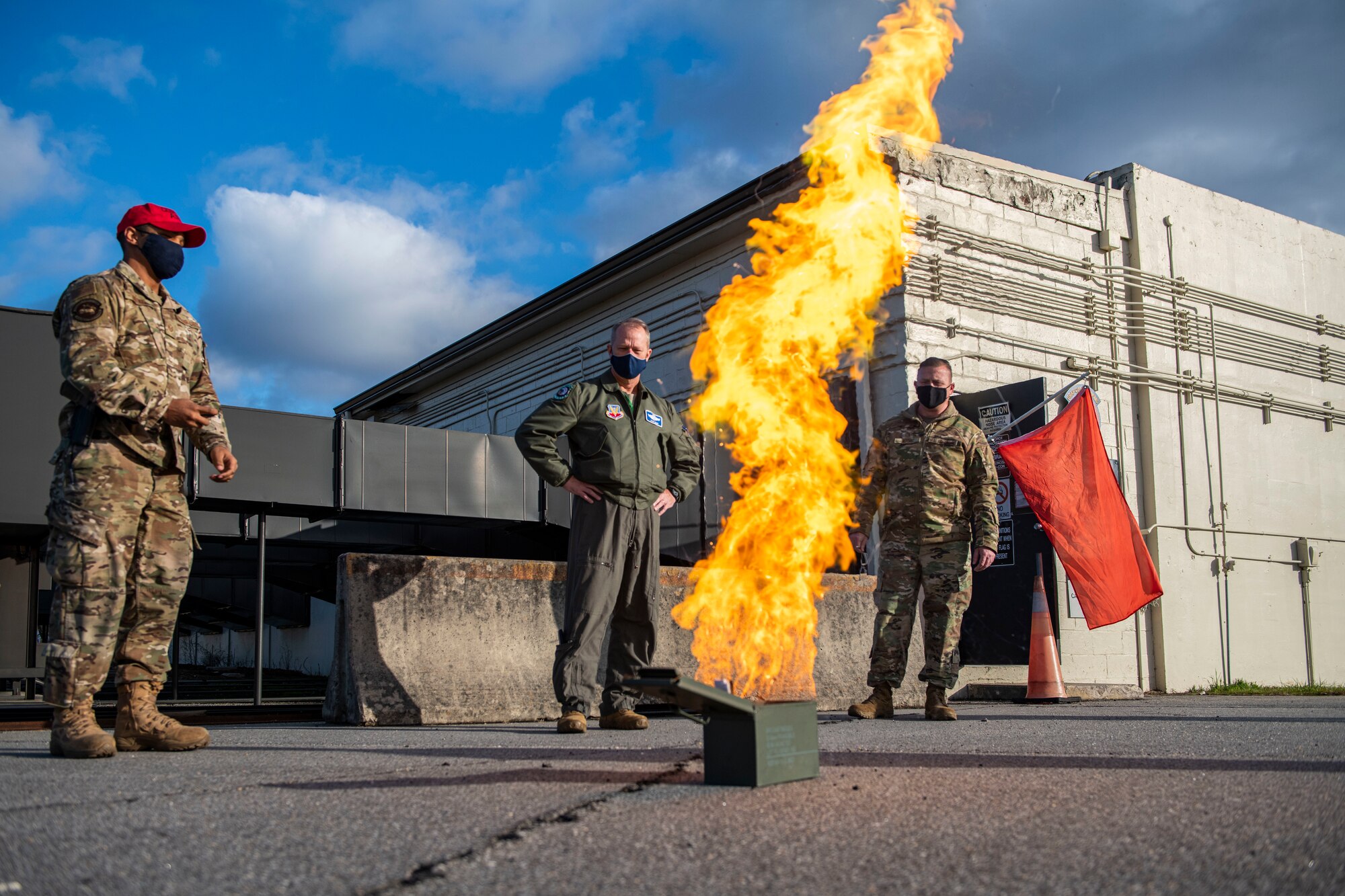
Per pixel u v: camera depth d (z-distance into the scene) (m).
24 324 5.69
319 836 1.85
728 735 2.44
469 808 2.13
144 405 3.14
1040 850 1.74
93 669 3.17
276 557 9.58
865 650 6.77
